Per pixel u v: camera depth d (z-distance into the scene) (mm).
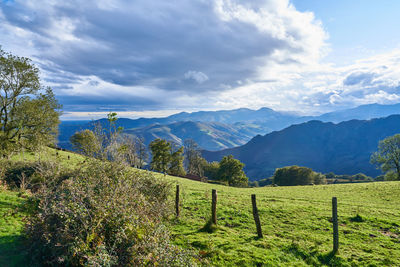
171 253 7891
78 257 6480
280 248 12312
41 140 34812
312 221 18188
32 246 7465
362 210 21797
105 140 11078
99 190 8797
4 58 33406
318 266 10961
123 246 7105
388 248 13281
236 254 11000
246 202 25000
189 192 30391
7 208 11344
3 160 20188
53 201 7996
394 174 68562
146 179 13875
